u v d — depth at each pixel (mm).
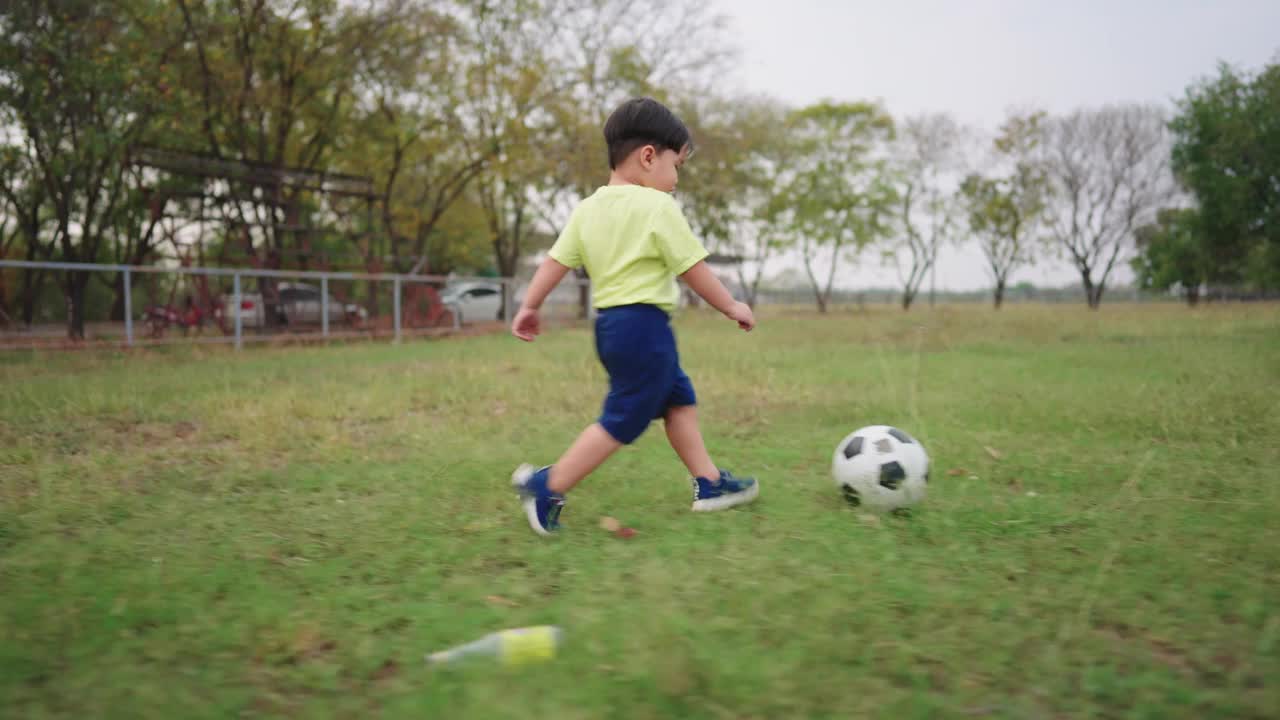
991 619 1866
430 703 1456
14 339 12359
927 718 1413
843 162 38500
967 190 38000
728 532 2662
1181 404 5109
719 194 29031
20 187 16797
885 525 2758
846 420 5258
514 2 19859
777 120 33500
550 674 1580
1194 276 30719
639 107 2748
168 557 2402
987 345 11117
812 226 38500
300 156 18438
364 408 5766
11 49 12719
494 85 19953
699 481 2982
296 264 17312
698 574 2182
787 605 1942
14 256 18781
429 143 19891
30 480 3529
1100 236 36188
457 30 18016
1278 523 2660
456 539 2594
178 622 1869
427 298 16641
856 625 1816
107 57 13625
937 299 54438
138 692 1492
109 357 10656
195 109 15812
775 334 15094
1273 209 21062
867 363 8938
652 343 2609
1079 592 2033
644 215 2609
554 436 4711
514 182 21547
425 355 11109
